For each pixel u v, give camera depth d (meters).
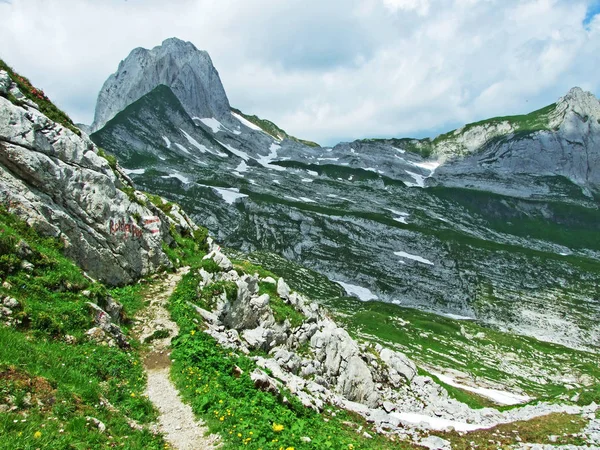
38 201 25.77
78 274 22.61
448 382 72.81
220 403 16.31
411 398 43.31
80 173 29.75
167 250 39.06
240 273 38.31
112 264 30.69
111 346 19.77
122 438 12.77
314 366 36.31
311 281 168.50
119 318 24.41
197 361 20.94
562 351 120.31
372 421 28.69
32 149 26.72
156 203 50.75
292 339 37.50
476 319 160.38
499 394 71.56
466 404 51.19
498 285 183.88
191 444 13.79
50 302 19.25
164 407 16.38
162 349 22.86
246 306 34.84
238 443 13.73
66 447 10.84
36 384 12.88
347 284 179.25
